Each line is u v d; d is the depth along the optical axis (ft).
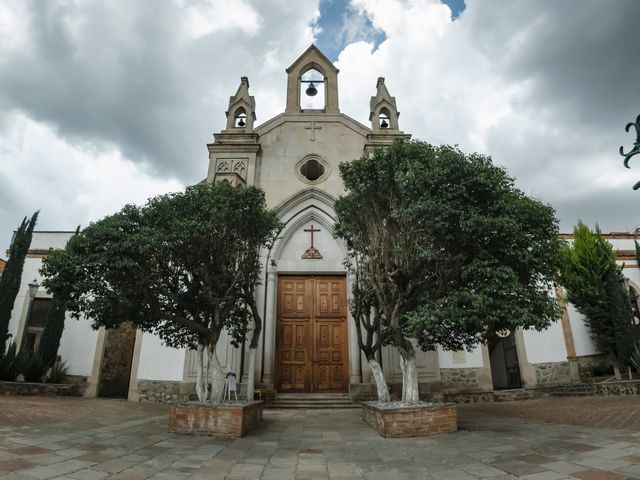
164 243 27.40
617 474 15.30
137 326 32.35
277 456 21.02
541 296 25.17
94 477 15.87
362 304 35.14
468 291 24.77
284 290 49.65
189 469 18.06
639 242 60.34
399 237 29.27
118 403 43.75
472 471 17.25
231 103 58.34
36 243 57.52
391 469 18.25
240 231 31.89
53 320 49.98
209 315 32.96
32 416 30.01
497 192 25.38
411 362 29.43
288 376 46.65
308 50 61.67
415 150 29.30
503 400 48.42
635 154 16.16
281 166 53.88
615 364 49.57
